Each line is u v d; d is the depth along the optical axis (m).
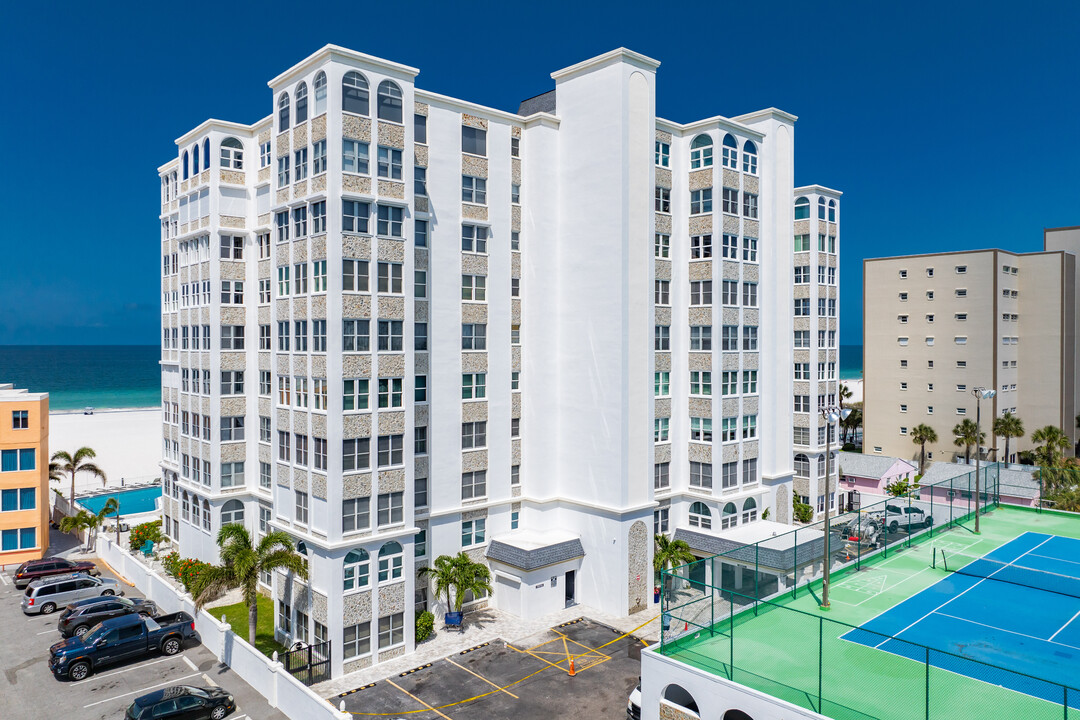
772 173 50.28
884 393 79.56
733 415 42.66
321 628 31.52
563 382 40.94
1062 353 75.12
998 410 73.19
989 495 47.78
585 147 39.66
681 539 42.03
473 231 38.22
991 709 20.28
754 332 44.41
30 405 46.91
